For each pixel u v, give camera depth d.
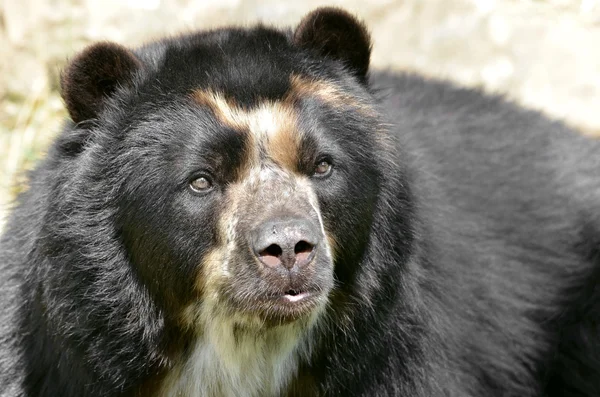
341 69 13.07
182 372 12.65
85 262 11.79
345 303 12.53
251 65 12.13
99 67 12.20
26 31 25.33
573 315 16.61
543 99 25.44
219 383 12.83
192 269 11.90
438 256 13.85
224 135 11.64
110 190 11.88
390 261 12.71
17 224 13.02
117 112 12.16
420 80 18.94
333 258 12.26
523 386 15.86
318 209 11.91
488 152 17.02
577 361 16.67
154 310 12.09
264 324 11.72
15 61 25.28
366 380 12.84
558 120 19.28
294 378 12.96
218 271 11.70
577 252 16.92
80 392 12.20
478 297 14.91
